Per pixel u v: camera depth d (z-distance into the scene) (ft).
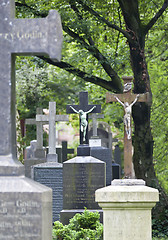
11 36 24.21
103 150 91.50
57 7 81.87
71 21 81.76
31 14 82.12
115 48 100.32
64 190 66.49
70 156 185.78
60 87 148.05
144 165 79.20
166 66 105.09
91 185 66.28
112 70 88.33
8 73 24.16
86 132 67.92
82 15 84.53
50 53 24.06
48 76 143.02
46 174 76.28
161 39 92.63
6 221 22.76
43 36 24.08
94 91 126.31
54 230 50.11
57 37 24.16
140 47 76.18
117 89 90.02
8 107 24.06
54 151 79.36
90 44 87.35
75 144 197.98
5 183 23.06
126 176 47.67
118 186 41.73
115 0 84.33
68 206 66.23
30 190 22.80
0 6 24.30
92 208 65.92
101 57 86.33
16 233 22.75
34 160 98.02
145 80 76.43
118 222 40.22
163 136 103.86
